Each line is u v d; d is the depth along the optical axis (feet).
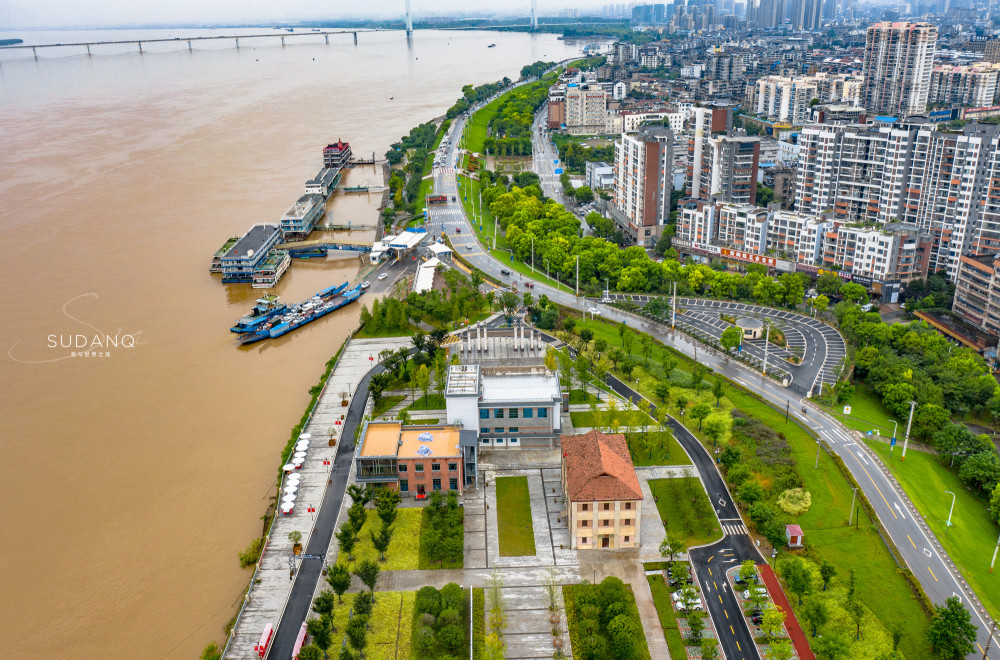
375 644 634.02
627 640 609.83
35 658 650.43
